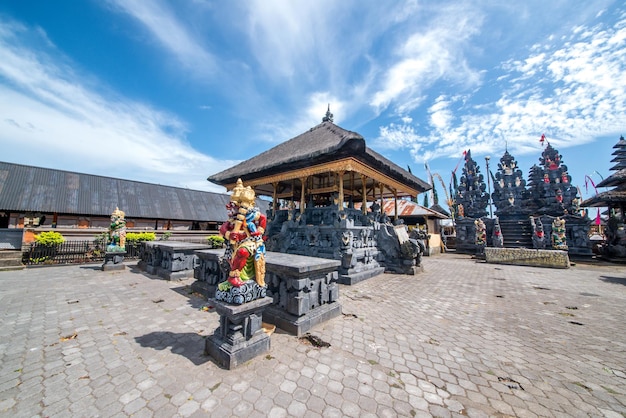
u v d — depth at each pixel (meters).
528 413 2.76
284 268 5.07
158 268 10.32
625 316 6.08
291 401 2.90
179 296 7.20
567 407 2.85
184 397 2.94
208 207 28.78
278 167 13.16
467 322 5.61
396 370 3.59
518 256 15.42
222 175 16.81
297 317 4.84
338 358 3.90
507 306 6.83
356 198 20.91
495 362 3.86
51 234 13.13
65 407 2.76
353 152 10.82
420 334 4.89
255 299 3.99
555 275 11.84
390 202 27.80
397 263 12.16
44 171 21.42
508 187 23.67
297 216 13.20
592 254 18.28
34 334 4.64
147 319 5.43
